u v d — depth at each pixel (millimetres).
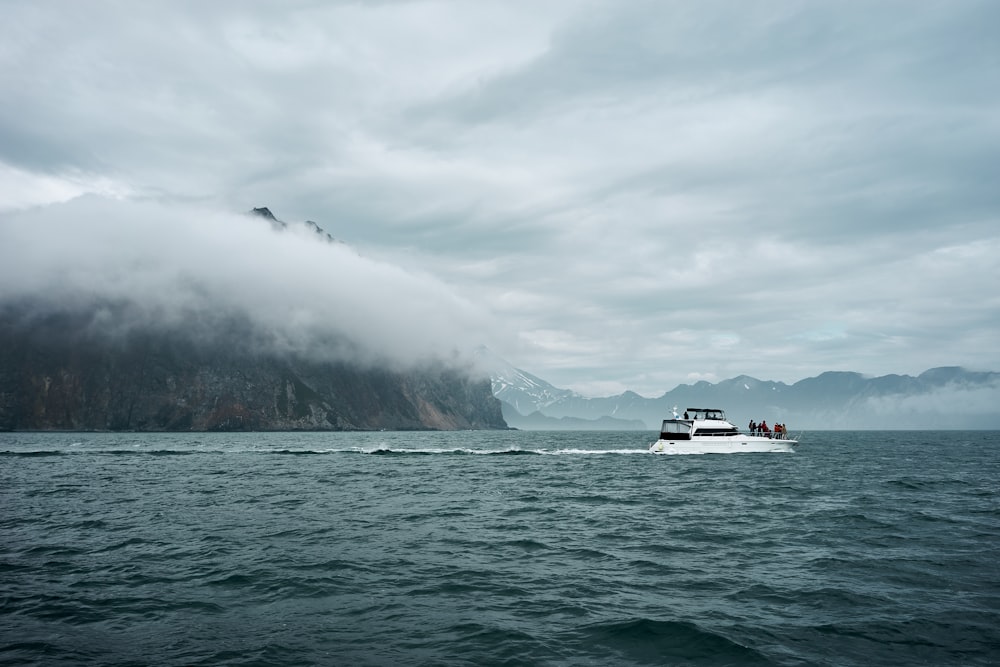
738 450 68000
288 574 16500
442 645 11438
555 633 12031
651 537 21797
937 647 11219
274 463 64000
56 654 10961
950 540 21062
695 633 11891
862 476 46000
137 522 25234
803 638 11680
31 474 50719
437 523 24875
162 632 12148
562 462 62344
